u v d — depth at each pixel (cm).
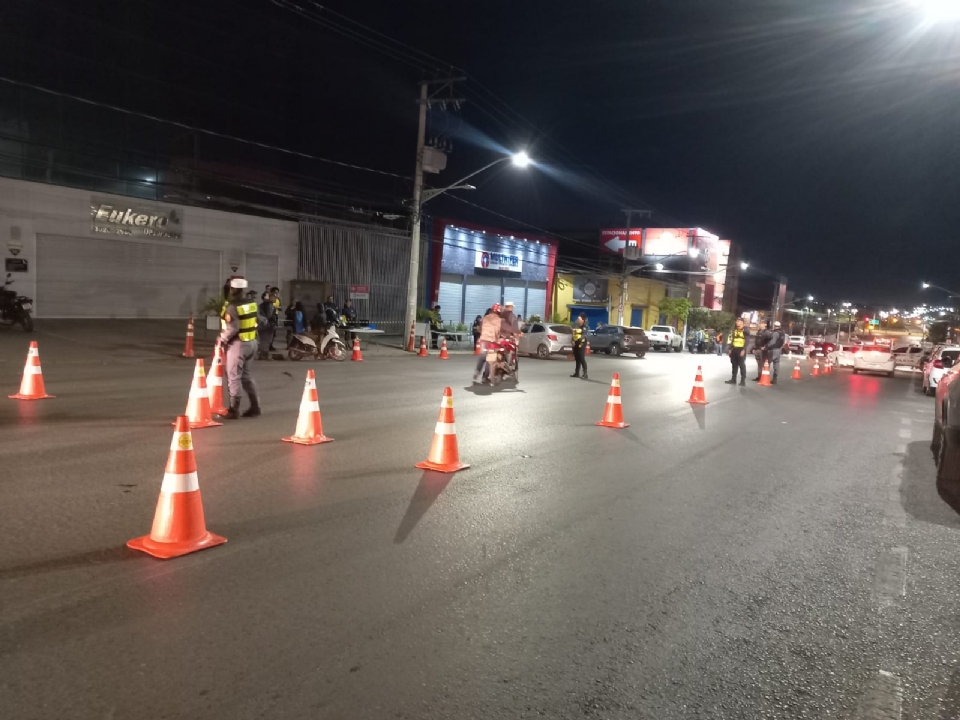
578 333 1928
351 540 529
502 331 1681
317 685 331
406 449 851
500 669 356
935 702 349
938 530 639
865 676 371
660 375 2220
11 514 547
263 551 498
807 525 636
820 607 455
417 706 319
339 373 1738
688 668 369
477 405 1273
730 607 448
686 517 641
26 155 2667
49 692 314
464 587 455
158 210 2675
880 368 3200
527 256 4481
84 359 1697
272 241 3030
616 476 782
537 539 557
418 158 2655
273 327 2008
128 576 444
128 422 920
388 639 380
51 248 2420
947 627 434
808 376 2756
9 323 2166
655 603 448
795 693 351
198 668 340
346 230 3275
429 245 3731
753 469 859
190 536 497
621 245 7050
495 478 739
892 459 979
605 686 346
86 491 612
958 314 7538
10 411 966
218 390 1069
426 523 579
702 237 6950
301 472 717
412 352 2698
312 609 411
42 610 393
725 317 6694
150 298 2684
